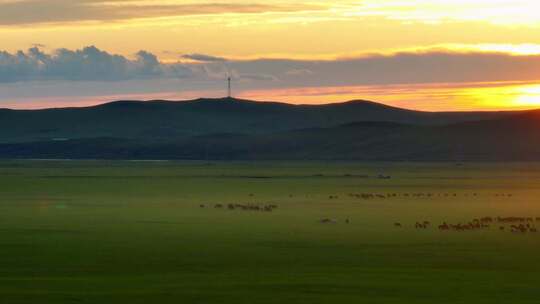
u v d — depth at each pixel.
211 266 110.62
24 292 90.31
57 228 161.38
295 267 109.69
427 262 114.44
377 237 145.25
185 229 159.62
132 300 86.12
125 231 155.62
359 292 90.88
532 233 151.62
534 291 91.88
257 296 88.56
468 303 85.12
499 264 112.75
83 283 96.56
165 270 107.12
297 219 180.88
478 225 165.25
